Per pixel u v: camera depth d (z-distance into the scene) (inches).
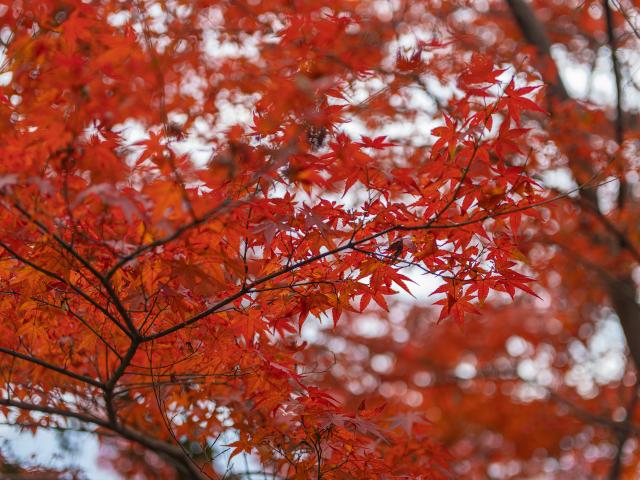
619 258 224.5
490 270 111.9
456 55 181.8
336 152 103.7
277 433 129.4
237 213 105.3
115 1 118.0
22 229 101.5
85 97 92.9
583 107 195.0
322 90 110.7
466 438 400.2
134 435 160.2
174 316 121.0
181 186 85.0
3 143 96.1
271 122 105.0
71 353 139.9
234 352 123.6
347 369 365.1
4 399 142.0
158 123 107.4
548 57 202.2
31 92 99.3
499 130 105.8
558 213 216.8
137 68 95.0
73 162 94.9
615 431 274.5
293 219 107.3
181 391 147.5
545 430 369.4
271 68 133.4
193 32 136.5
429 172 108.0
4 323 130.9
